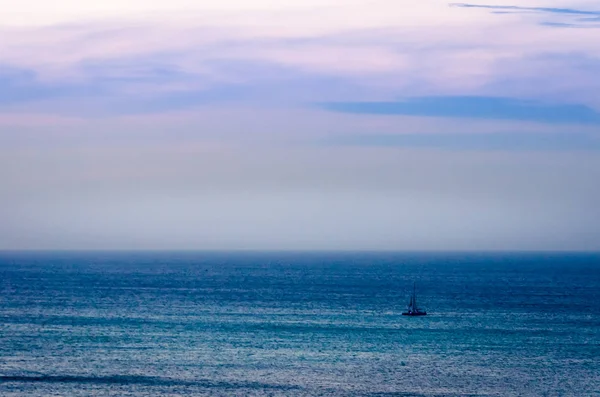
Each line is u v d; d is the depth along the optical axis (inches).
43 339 6043.3
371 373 4753.9
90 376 4532.5
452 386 4414.4
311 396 4101.9
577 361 5300.2
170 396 4057.6
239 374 4665.4
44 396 4001.0
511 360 5315.0
